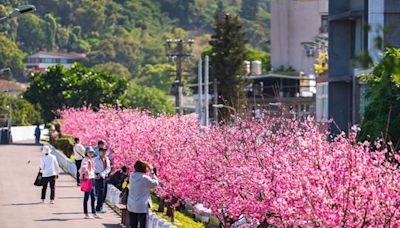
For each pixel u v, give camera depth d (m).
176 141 41.91
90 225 31.89
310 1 128.00
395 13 49.88
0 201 40.19
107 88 122.38
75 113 93.38
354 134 24.69
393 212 21.84
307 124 32.03
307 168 22.59
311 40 128.00
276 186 25.53
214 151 33.44
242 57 105.25
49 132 105.88
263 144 31.20
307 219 22.00
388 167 22.67
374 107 35.91
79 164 48.53
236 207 28.05
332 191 22.42
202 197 33.56
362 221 22.06
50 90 121.62
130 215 27.55
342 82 55.31
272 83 103.00
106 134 62.88
